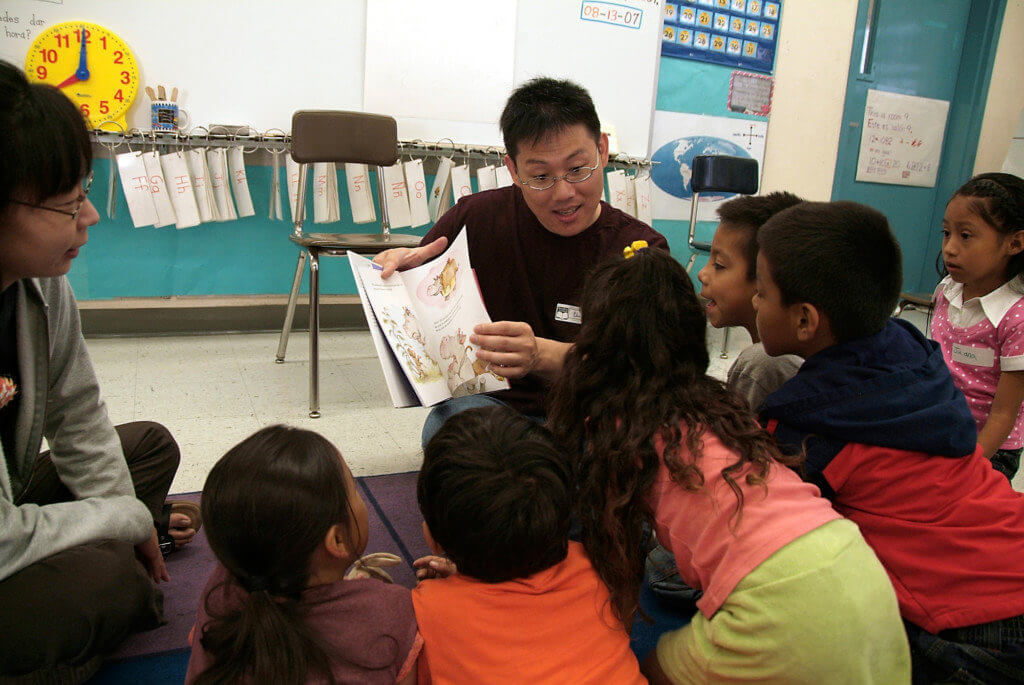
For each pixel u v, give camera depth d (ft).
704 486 2.46
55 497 3.50
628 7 10.71
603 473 2.66
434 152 9.78
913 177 14.71
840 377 2.87
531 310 4.54
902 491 2.79
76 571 2.67
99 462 3.35
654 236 4.48
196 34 8.66
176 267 9.29
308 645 2.14
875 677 2.39
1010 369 4.45
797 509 2.41
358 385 7.97
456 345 4.00
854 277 2.83
